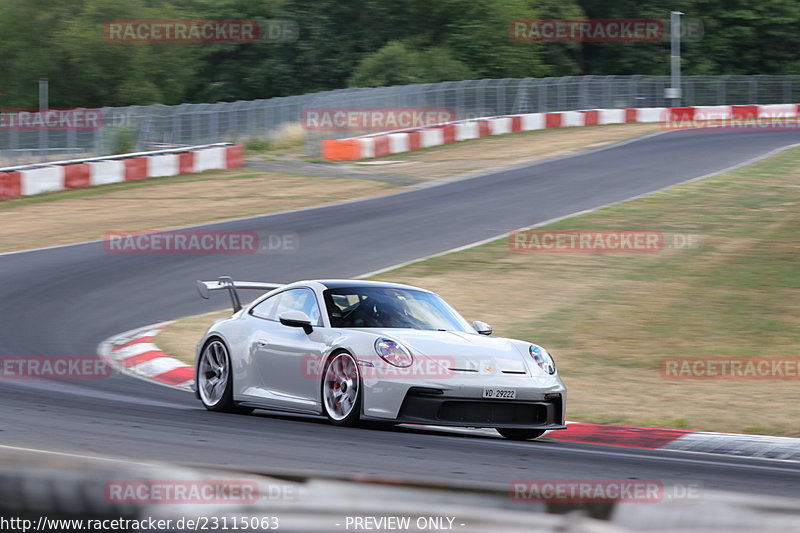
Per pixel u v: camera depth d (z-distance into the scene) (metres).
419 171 89.31
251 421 22.83
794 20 177.88
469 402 21.28
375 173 88.62
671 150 98.31
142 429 20.38
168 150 94.19
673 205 65.94
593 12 179.75
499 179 82.31
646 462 19.03
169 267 50.47
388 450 18.64
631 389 29.19
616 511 11.73
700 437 22.95
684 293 42.66
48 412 22.55
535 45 165.12
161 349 35.34
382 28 173.75
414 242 56.59
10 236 59.03
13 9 168.75
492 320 39.19
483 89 130.62
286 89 177.88
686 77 151.75
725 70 181.62
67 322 38.97
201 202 72.56
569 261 50.41
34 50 166.00
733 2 179.88
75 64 165.75
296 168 93.00
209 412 24.92
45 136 103.62
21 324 38.12
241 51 182.62
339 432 21.09
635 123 134.88
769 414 25.81
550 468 17.41
